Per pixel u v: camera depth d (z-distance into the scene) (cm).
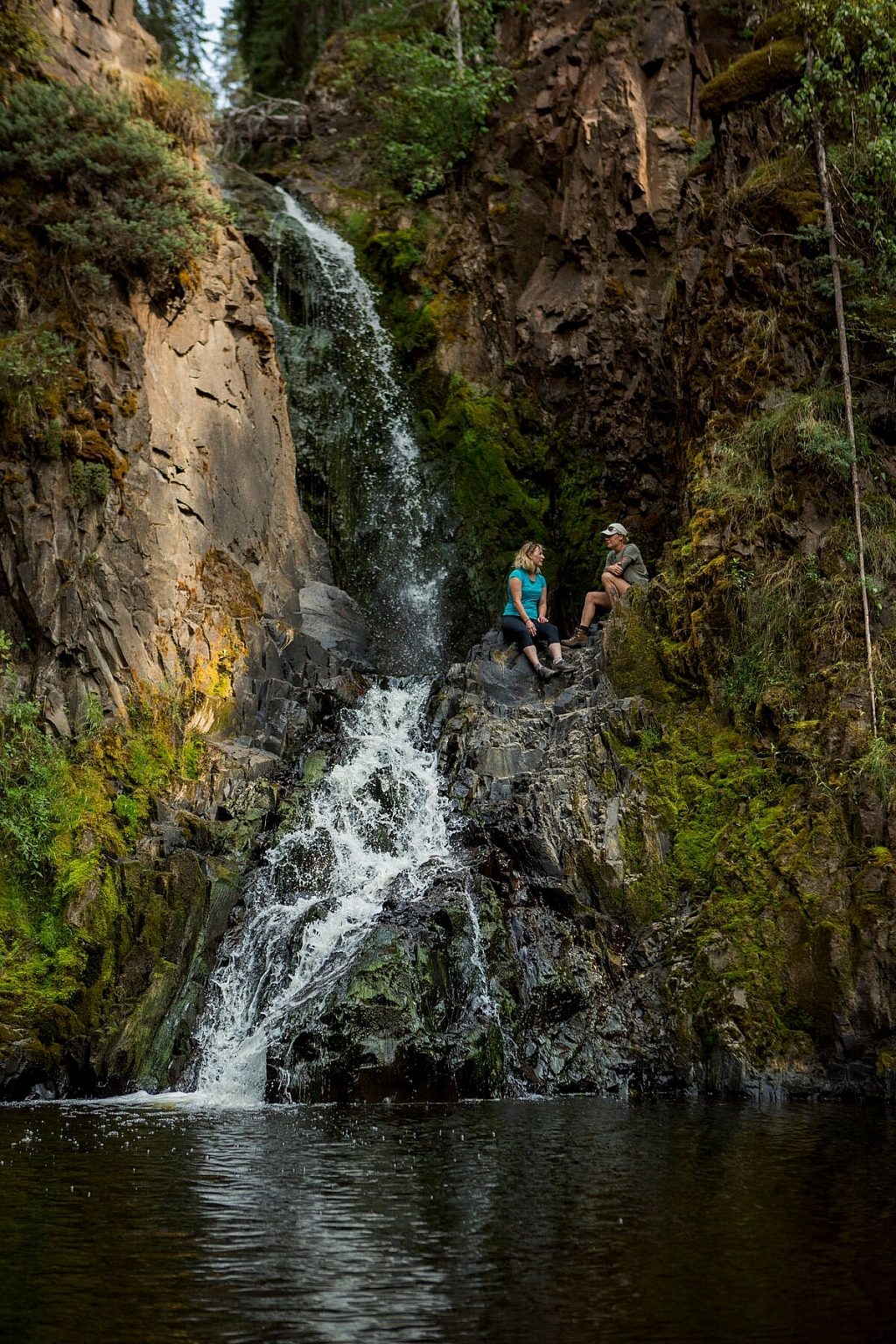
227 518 1670
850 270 1444
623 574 1591
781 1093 1059
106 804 1346
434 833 1337
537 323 2069
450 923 1136
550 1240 553
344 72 2711
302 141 2672
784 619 1291
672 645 1370
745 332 1473
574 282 2062
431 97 2298
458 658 1914
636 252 1998
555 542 1980
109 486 1471
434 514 2009
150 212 1591
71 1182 677
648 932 1202
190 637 1517
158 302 1631
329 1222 586
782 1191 646
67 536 1445
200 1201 627
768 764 1234
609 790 1276
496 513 1973
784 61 1603
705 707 1324
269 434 1802
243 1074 1109
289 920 1220
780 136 1578
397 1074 1031
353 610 1816
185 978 1212
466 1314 455
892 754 1148
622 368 1967
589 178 2047
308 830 1327
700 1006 1116
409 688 1625
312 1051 1044
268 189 2347
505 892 1216
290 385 2111
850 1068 1058
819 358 1432
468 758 1388
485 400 2055
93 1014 1184
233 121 2705
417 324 2153
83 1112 977
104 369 1530
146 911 1233
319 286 2198
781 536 1341
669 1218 589
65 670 1419
